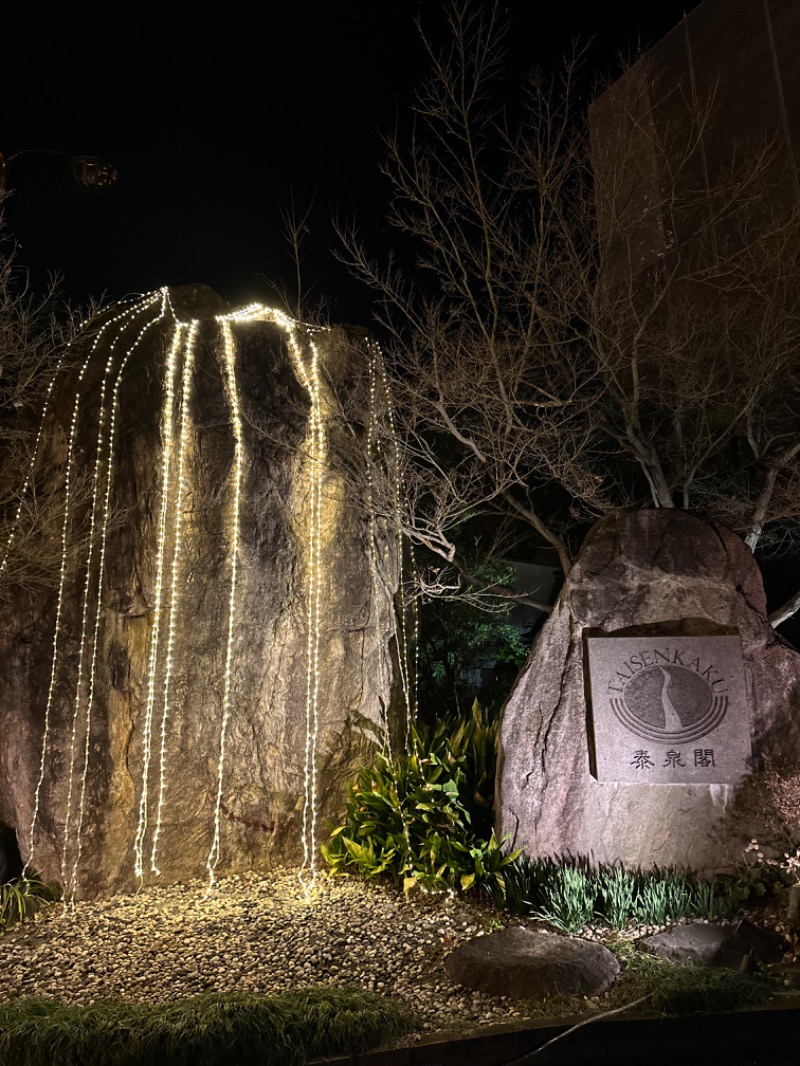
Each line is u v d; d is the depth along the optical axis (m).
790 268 10.32
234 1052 4.92
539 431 10.11
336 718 9.16
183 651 8.37
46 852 7.88
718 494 11.77
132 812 8.05
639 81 11.23
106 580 8.28
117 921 7.17
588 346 10.80
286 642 8.90
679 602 7.79
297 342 9.46
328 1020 5.21
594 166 11.46
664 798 7.56
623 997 5.66
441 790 7.97
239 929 6.86
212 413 8.71
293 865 8.65
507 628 14.25
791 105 12.01
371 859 7.91
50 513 8.30
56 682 8.11
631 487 13.65
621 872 7.28
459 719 9.84
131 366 8.84
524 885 7.14
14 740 8.21
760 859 7.29
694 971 5.90
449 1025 5.41
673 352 10.16
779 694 7.65
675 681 7.62
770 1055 5.30
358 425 9.81
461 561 13.41
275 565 8.86
